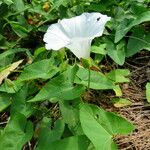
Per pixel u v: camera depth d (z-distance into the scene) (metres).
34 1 0.28
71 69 0.19
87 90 0.20
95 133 0.16
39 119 0.20
